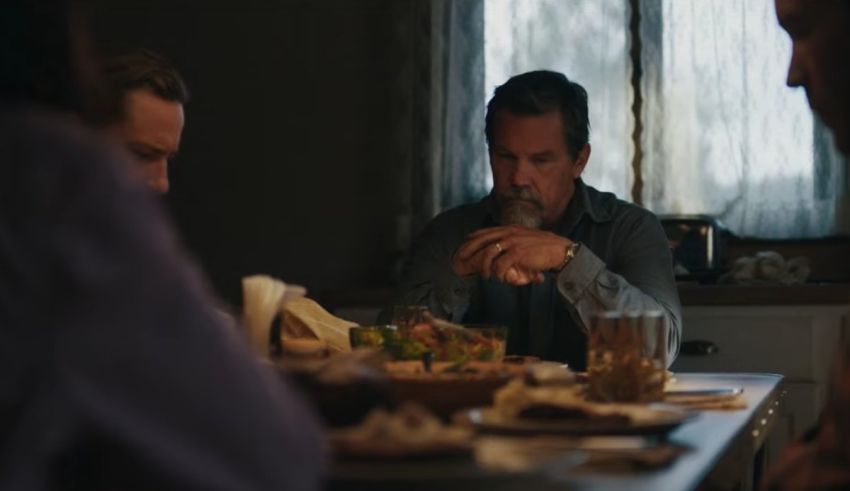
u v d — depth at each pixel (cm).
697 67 371
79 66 95
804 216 369
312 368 125
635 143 376
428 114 384
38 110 89
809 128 368
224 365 86
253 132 405
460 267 253
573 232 276
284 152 403
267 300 165
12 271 81
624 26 376
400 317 187
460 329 180
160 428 83
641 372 160
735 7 369
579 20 379
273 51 404
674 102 372
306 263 402
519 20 380
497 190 273
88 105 96
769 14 368
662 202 371
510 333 277
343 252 400
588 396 162
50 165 84
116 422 81
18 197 83
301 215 402
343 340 196
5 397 80
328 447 107
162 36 408
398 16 391
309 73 402
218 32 406
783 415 330
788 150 368
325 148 401
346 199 399
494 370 159
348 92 399
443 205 384
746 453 158
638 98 376
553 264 248
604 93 377
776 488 152
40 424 79
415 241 290
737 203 370
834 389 147
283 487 87
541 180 268
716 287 332
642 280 266
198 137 406
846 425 144
